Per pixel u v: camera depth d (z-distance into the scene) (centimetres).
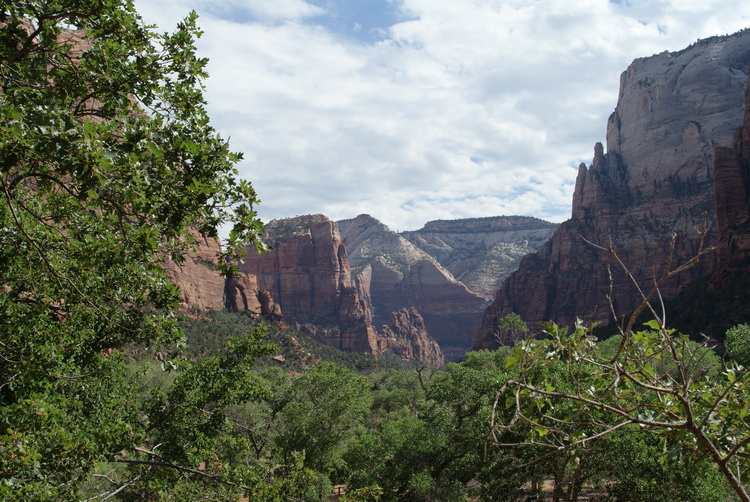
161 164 834
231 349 1922
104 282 1307
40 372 1131
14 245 1120
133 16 951
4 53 843
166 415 1777
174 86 1012
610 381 789
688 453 725
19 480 882
